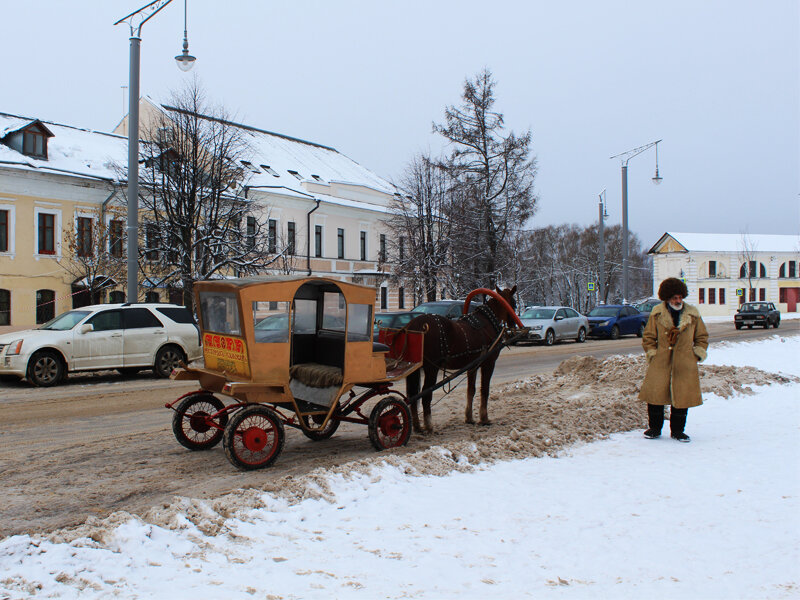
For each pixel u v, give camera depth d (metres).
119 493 6.62
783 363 18.39
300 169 50.78
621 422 9.71
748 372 14.44
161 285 28.84
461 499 6.11
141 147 32.12
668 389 8.60
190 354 17.58
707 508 5.91
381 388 8.56
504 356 23.59
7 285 29.94
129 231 17.83
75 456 8.27
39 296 31.16
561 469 7.23
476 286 39.28
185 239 27.64
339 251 49.06
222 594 4.05
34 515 5.93
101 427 10.30
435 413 11.57
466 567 4.57
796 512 5.79
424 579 4.36
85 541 4.77
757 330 39.56
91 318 16.23
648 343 8.81
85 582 4.16
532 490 6.42
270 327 7.56
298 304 8.85
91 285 29.05
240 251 28.44
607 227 93.25
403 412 8.57
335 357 8.47
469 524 5.46
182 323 17.59
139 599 3.97
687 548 4.99
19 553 4.55
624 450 8.14
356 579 4.33
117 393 14.12
